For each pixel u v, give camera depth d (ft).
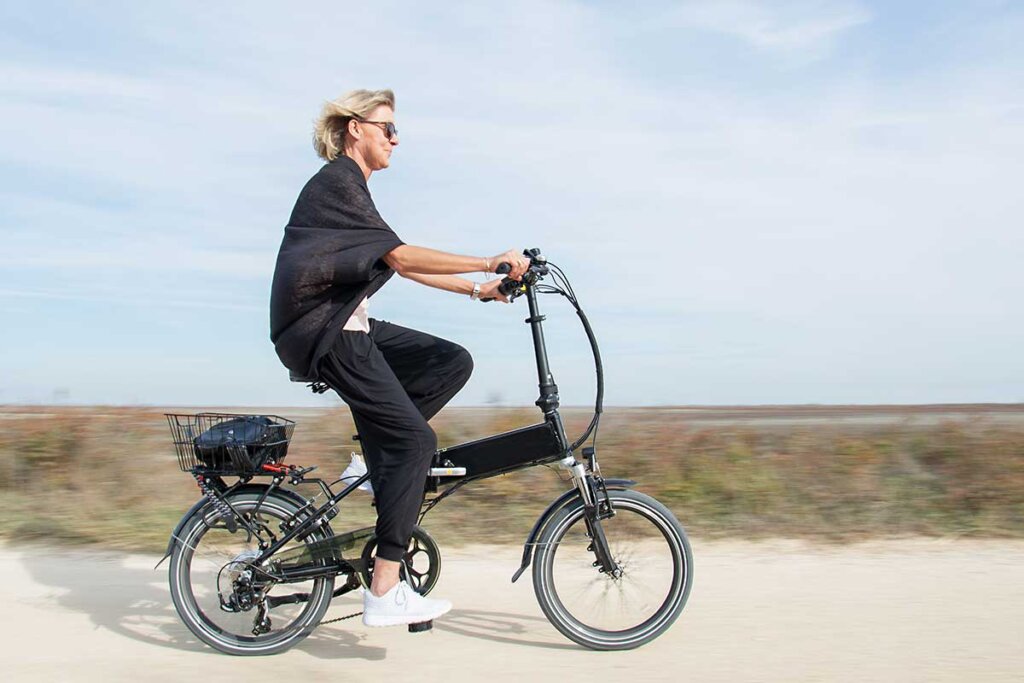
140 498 19.19
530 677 10.69
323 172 10.85
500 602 13.60
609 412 24.25
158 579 14.76
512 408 21.53
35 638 12.05
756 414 26.55
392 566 11.19
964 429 20.51
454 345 11.99
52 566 15.38
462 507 18.15
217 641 11.51
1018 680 10.41
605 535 11.81
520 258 11.08
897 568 14.89
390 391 11.01
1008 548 15.99
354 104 10.99
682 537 11.81
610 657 11.33
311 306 10.57
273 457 11.77
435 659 11.32
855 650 11.38
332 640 12.04
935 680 10.43
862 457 19.44
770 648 11.50
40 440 20.42
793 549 16.05
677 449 19.98
